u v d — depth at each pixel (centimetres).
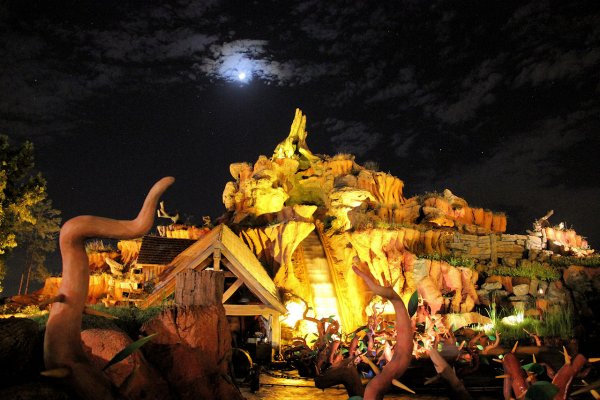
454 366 1230
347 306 2423
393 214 3225
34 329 482
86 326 627
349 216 2997
